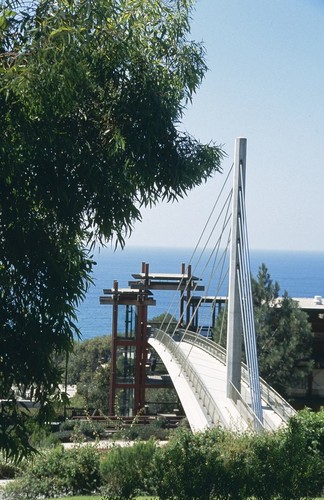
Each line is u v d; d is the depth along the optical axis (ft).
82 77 35.12
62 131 38.29
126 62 38.09
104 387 205.05
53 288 38.42
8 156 34.68
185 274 234.17
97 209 39.34
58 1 35.09
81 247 41.52
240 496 45.70
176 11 39.34
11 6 34.94
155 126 38.19
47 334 38.63
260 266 179.42
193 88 39.78
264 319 175.11
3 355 38.63
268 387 124.88
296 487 46.73
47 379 39.86
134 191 40.40
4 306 38.55
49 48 33.32
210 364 161.89
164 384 194.08
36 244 38.60
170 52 39.73
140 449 54.39
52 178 38.17
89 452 66.54
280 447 47.39
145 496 52.44
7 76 33.63
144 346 187.62
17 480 65.72
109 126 38.83
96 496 55.88
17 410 39.70
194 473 45.55
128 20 37.29
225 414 108.47
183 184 39.37
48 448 74.74
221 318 206.59
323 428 61.11
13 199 38.11
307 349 176.04
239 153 134.51
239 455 46.42
